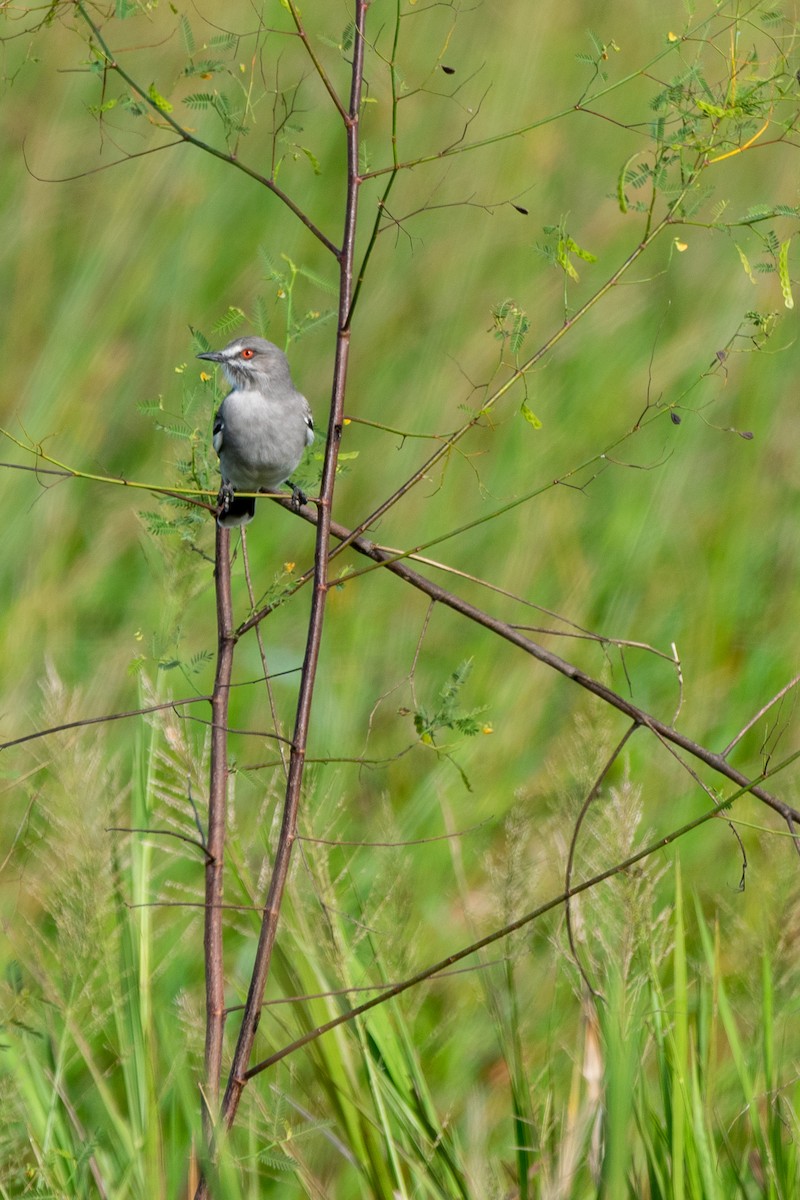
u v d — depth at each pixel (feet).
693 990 28.89
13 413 44.55
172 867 30.48
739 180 55.36
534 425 22.24
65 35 53.26
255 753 36.11
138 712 21.62
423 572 42.55
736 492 46.29
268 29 21.98
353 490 44.86
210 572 26.91
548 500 44.42
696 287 52.70
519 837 24.38
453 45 59.16
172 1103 24.66
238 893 26.12
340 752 35.78
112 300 48.57
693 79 22.18
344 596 41.88
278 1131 22.09
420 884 31.55
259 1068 20.26
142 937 24.23
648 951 23.04
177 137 53.67
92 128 53.21
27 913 28.22
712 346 50.08
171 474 26.84
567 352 49.29
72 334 47.16
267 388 32.65
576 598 41.57
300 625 40.86
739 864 32.78
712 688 39.60
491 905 27.63
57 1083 23.03
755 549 44.68
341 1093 23.17
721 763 22.13
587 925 24.47
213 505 24.34
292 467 33.14
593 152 57.52
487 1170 23.03
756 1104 23.24
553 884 27.45
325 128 55.52
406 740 36.50
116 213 50.96
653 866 25.31
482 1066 28.17
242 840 29.27
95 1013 23.88
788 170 55.47
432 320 49.96
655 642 40.91
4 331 49.03
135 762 26.68
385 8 58.29
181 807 26.02
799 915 24.85
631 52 60.90
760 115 22.18
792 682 22.52
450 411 46.55
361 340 49.47
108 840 23.68
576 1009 26.99
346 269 21.70
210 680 38.24
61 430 43.47
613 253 53.67
